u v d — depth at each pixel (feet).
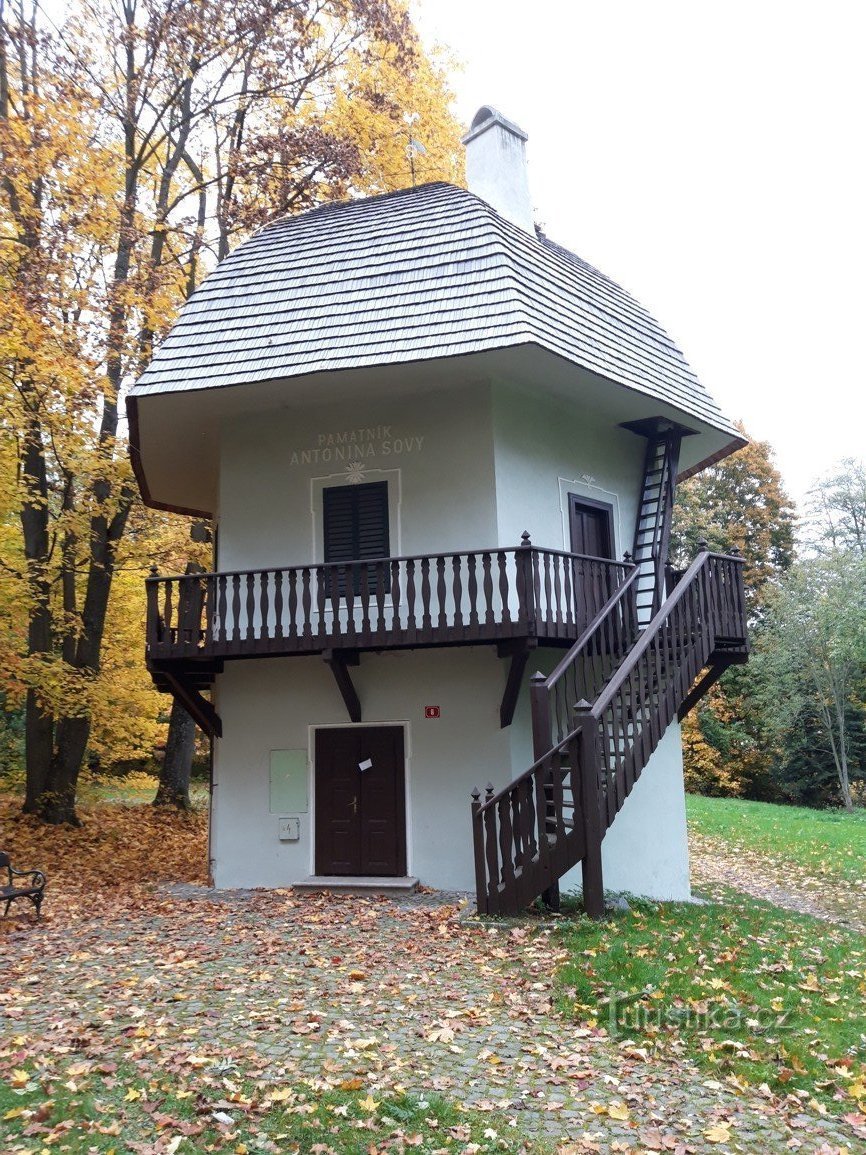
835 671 99.40
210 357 39.32
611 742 38.34
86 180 51.19
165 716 77.77
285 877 39.22
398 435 40.37
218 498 43.70
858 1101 17.17
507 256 38.58
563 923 28.68
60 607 56.49
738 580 43.19
